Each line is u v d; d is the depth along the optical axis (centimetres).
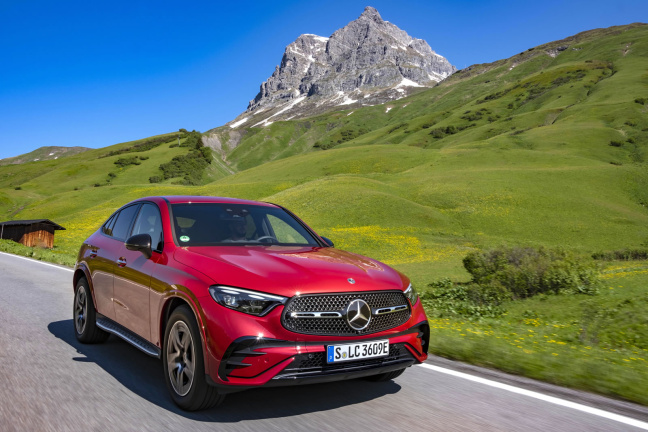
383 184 8069
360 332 364
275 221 521
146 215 517
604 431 348
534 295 1609
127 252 495
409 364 396
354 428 346
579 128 14875
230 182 12762
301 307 349
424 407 391
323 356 350
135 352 549
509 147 13525
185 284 375
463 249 4788
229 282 355
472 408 391
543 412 385
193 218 478
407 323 395
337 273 382
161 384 441
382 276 403
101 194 11325
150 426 343
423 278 2750
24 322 699
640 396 422
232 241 461
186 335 373
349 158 12619
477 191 7456
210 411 374
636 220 6506
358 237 5147
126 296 472
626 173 8450
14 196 14450
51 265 1681
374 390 432
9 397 396
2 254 2198
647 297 1273
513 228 6172
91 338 572
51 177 18438
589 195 7581
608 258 4591
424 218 6294
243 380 334
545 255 1750
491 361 531
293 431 338
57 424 344
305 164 12912
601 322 945
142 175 18225
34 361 502
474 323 916
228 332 335
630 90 19562
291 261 399
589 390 452
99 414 364
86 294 573
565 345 702
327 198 7038
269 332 338
